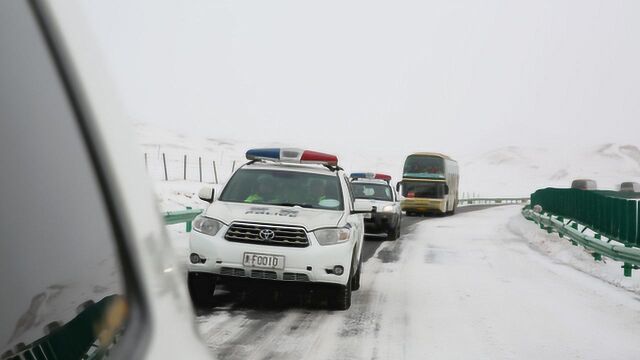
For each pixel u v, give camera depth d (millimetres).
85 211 1199
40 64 1147
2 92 1153
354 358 5812
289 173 9039
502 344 6574
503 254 16250
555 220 21562
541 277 12094
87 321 1228
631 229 14602
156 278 1274
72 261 1208
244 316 7473
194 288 7945
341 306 8125
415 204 37875
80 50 1143
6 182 1123
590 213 19688
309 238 7848
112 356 1188
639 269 13117
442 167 37969
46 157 1178
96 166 1187
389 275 11734
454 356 6016
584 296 9953
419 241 19781
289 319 7441
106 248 1215
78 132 1158
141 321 1217
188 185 37000
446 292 9883
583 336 7090
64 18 1138
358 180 21719
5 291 1105
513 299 9398
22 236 1158
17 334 1119
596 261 15094
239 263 7742
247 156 9422
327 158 9312
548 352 6312
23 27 1145
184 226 19812
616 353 6387
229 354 5762
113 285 1213
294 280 7762
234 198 8719
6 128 1146
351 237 8141
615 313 8594
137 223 1227
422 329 7160
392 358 5863
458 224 29625
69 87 1146
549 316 8172
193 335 1399
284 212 8156
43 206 1184
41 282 1185
